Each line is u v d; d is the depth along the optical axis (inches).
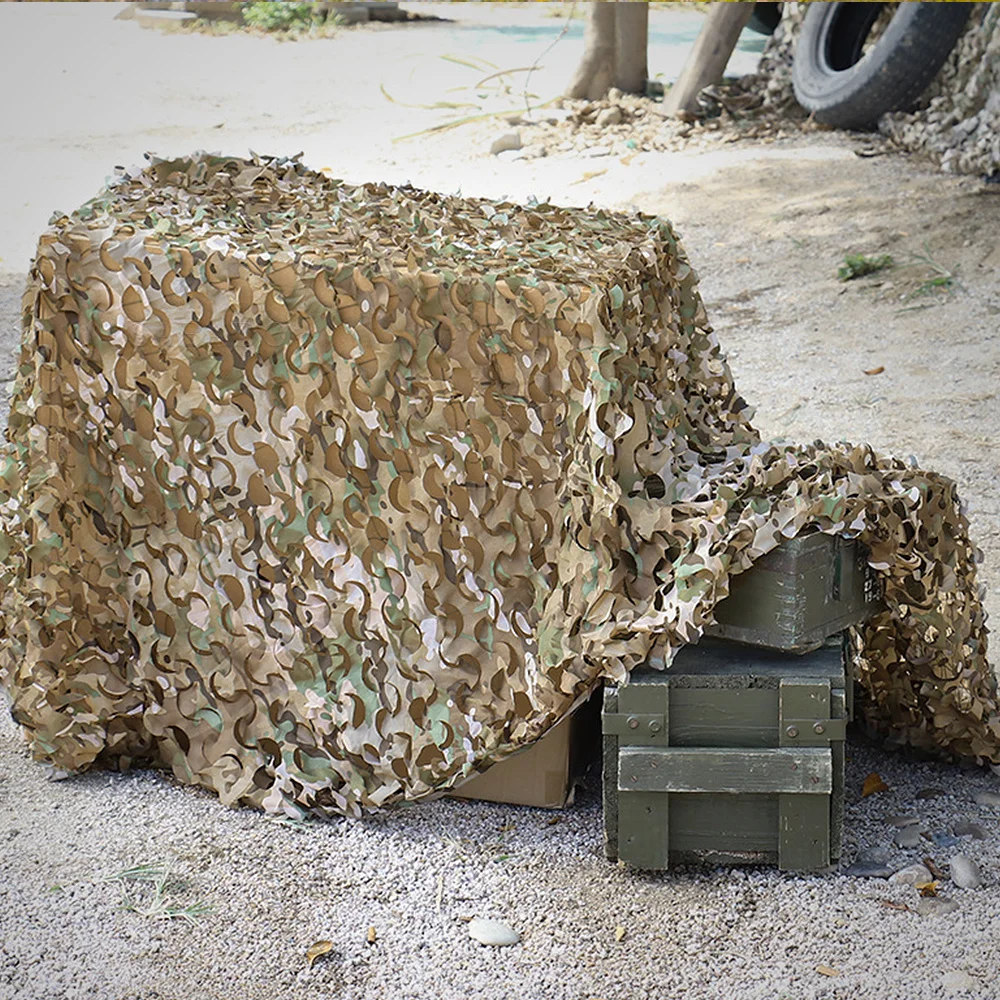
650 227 132.6
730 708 108.5
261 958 104.2
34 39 592.7
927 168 345.7
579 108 416.2
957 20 360.8
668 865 112.4
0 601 136.6
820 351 249.3
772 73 422.6
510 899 110.3
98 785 127.5
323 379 117.9
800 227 312.7
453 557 117.0
